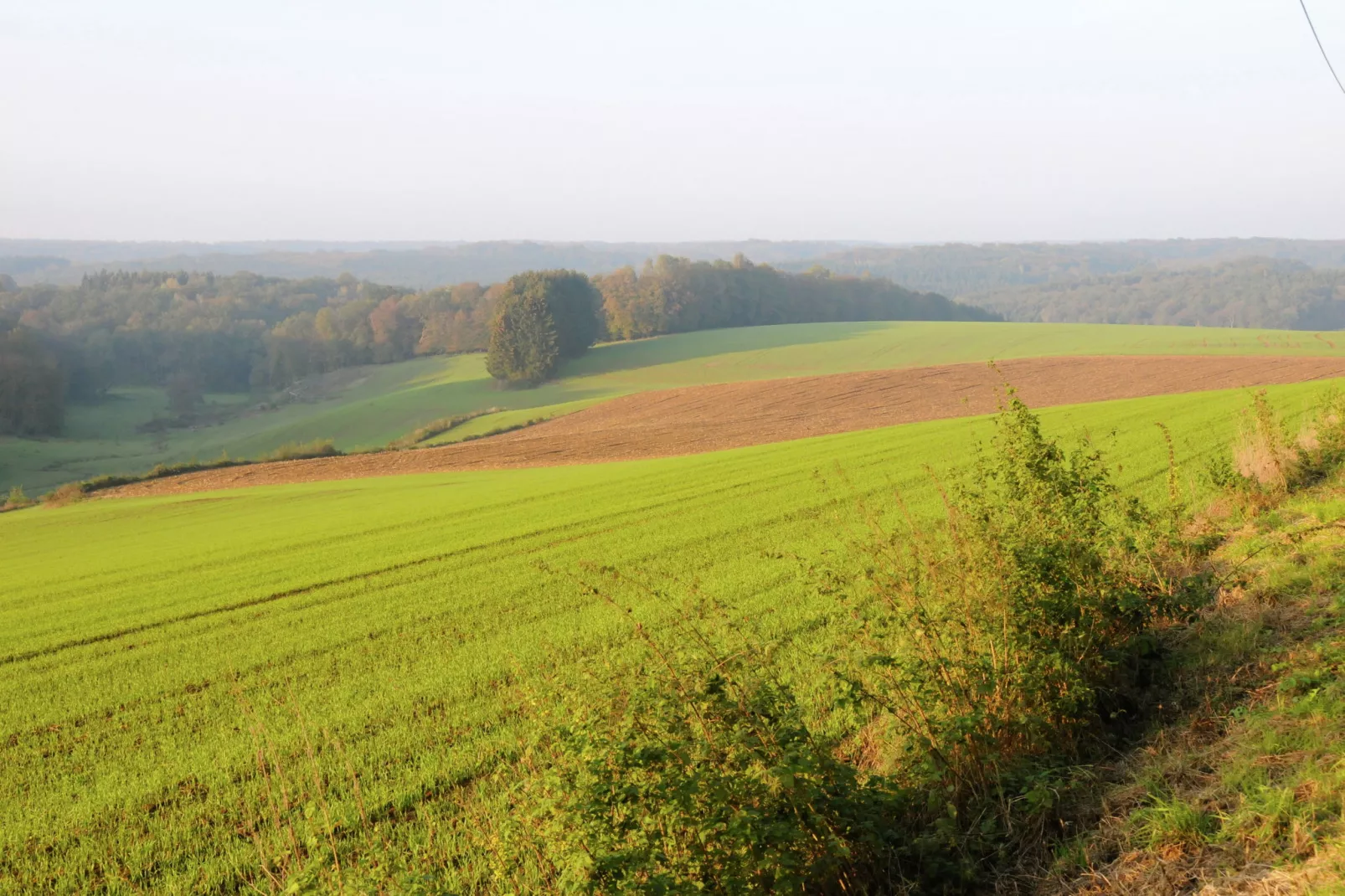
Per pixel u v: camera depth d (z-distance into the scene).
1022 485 8.81
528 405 96.31
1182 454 22.08
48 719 12.51
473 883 6.29
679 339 126.56
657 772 4.97
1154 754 6.18
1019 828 5.70
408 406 104.44
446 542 24.77
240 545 29.28
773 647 8.16
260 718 11.41
